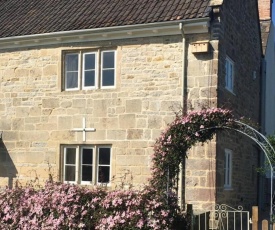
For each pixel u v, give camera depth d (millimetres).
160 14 13633
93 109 14227
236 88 15000
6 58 15656
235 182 14867
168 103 13297
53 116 14758
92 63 14469
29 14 16297
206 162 12695
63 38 14586
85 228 9594
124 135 13758
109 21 14117
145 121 13539
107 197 9703
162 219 9234
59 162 14555
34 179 14344
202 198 12633
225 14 13578
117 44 14062
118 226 9273
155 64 13570
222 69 13297
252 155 17266
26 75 15289
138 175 13469
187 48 13227
